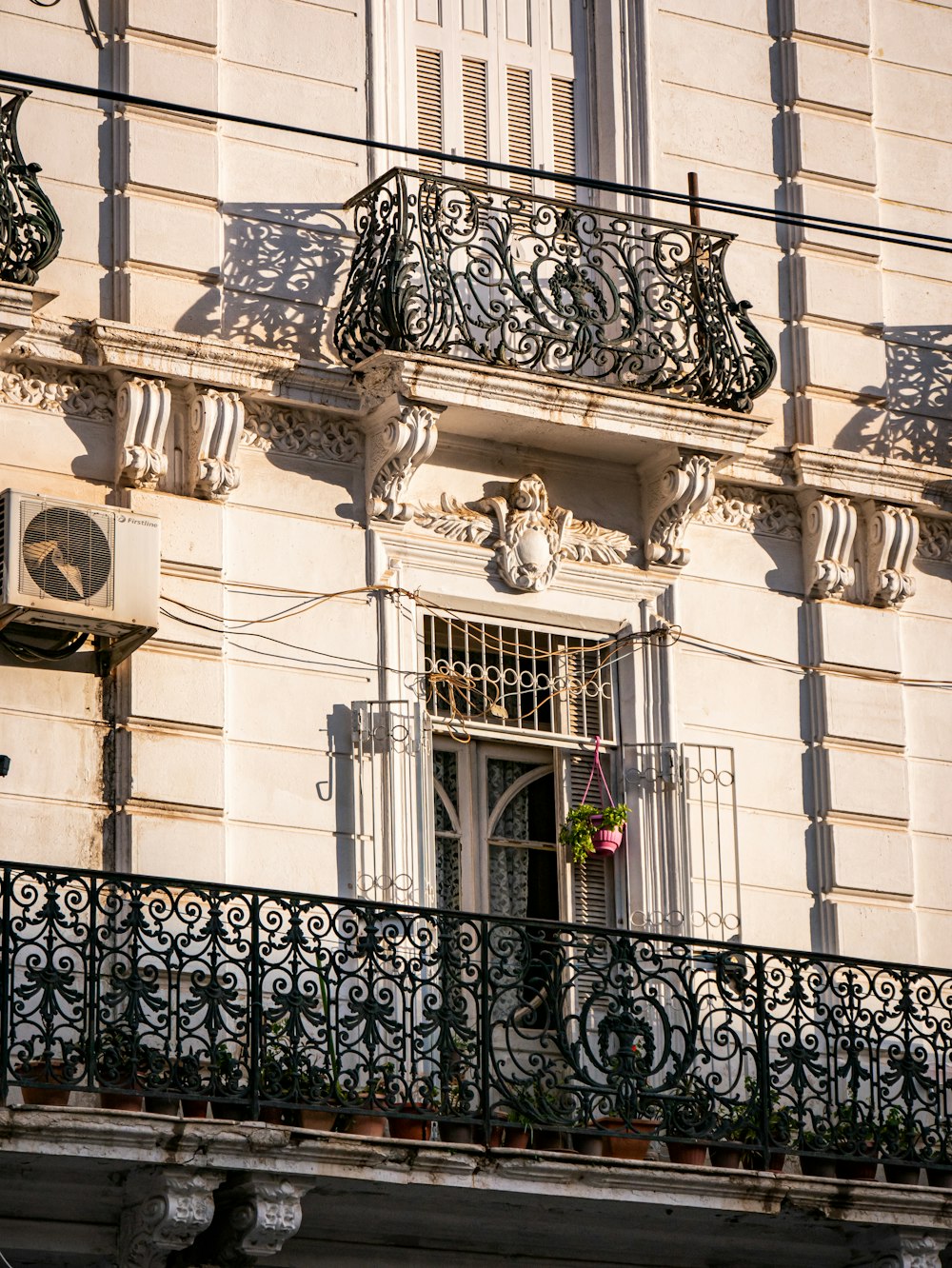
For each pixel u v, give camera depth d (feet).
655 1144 63.16
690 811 67.41
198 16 66.85
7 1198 56.85
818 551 70.38
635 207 70.59
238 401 64.34
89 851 61.46
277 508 65.10
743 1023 66.08
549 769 67.56
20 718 61.41
